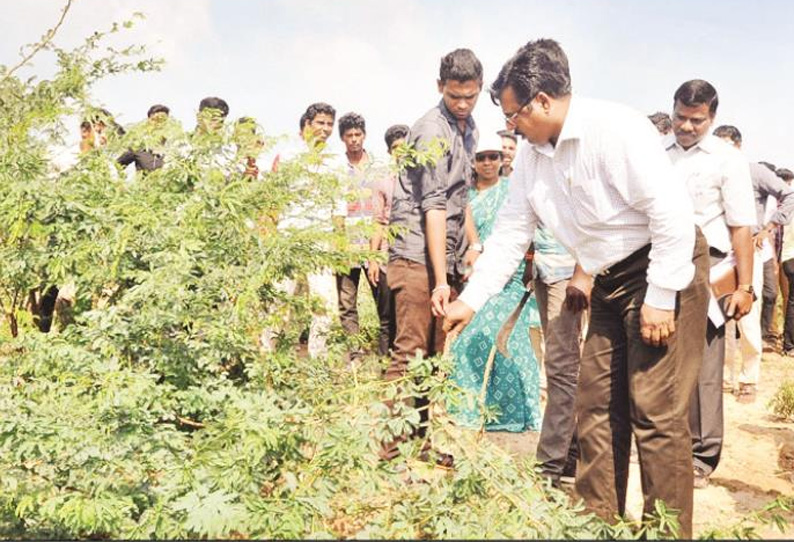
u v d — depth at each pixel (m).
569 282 3.90
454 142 3.79
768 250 9.05
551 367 3.87
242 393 3.02
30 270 3.51
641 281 2.79
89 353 3.03
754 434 5.23
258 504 2.55
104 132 3.87
